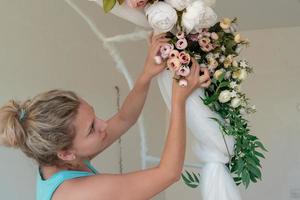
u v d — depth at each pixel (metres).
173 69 1.34
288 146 3.02
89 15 2.71
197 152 1.50
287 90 3.05
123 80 2.96
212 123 1.43
